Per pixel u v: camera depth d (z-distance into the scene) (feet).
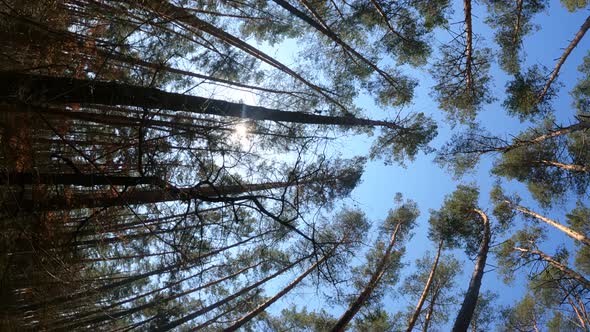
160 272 32.19
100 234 31.45
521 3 38.24
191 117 29.86
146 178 24.54
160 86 33.68
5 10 26.40
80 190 28.84
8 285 24.21
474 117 41.55
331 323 45.57
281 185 33.22
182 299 44.93
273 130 39.17
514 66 40.09
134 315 46.44
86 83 24.40
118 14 35.58
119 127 31.01
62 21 32.09
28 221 24.31
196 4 42.52
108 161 28.22
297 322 46.80
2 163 23.11
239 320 39.83
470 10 34.78
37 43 27.48
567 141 45.75
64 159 24.20
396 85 43.34
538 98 38.75
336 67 44.16
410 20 40.19
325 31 39.91
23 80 22.86
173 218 32.07
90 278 33.06
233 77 41.86
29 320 27.50
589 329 50.57
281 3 37.63
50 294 27.27
